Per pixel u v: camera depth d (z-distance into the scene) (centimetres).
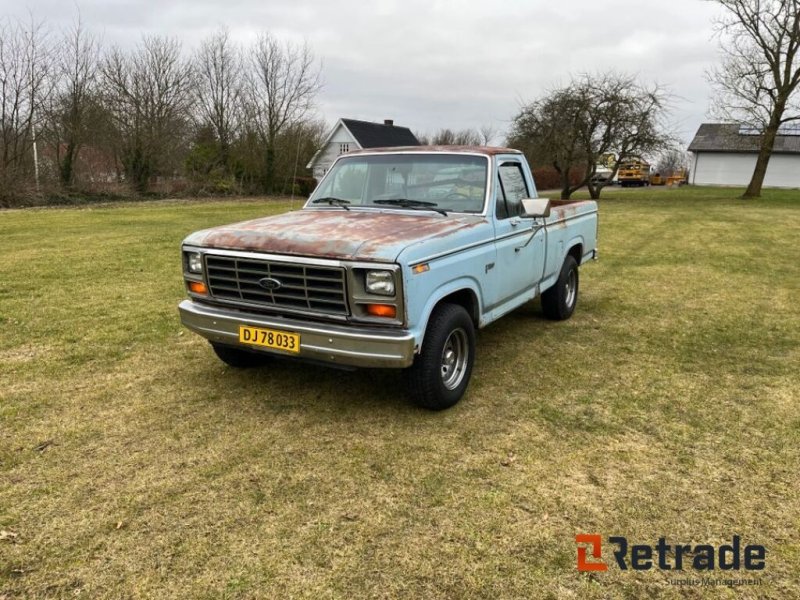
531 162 3002
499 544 271
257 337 381
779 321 661
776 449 363
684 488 318
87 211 2127
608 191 3972
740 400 438
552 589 244
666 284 870
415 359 383
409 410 412
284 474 328
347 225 406
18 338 569
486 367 505
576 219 656
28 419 394
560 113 2838
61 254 1072
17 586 240
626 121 2773
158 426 385
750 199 3005
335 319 361
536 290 560
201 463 339
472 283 420
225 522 284
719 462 346
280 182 3712
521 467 338
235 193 3475
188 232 1435
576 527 284
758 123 3022
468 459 346
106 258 1032
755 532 282
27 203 2384
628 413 413
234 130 3622
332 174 529
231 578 247
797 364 519
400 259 340
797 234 1477
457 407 419
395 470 333
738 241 1348
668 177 5659
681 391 455
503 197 480
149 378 470
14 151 2475
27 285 806
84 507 295
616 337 598
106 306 696
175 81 3212
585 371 498
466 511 295
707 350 557
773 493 315
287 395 438
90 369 489
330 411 411
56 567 252
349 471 332
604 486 320
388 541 272
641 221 1834
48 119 2602
